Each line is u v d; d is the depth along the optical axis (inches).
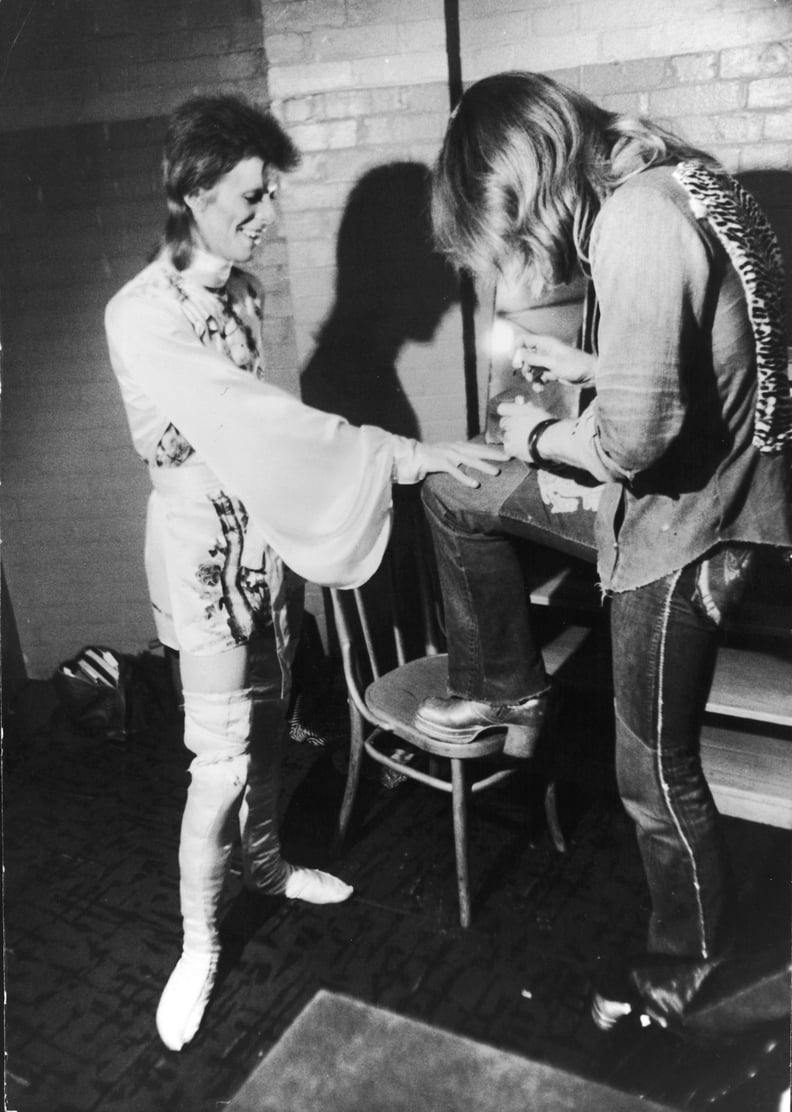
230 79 88.4
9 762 100.2
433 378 92.8
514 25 82.3
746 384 48.2
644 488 51.2
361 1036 64.2
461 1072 61.2
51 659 113.5
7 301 99.2
